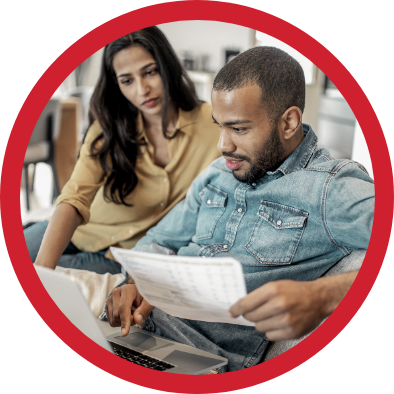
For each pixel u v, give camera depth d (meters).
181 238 1.29
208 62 5.80
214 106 0.99
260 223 1.09
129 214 1.62
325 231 1.00
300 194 1.02
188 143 1.59
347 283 0.83
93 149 1.53
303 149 1.08
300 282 0.79
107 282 1.31
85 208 1.42
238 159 1.03
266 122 0.98
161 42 1.45
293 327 0.75
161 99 1.51
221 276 0.73
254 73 0.95
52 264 1.30
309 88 3.14
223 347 1.08
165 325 1.07
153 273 0.82
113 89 1.51
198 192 1.27
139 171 1.59
